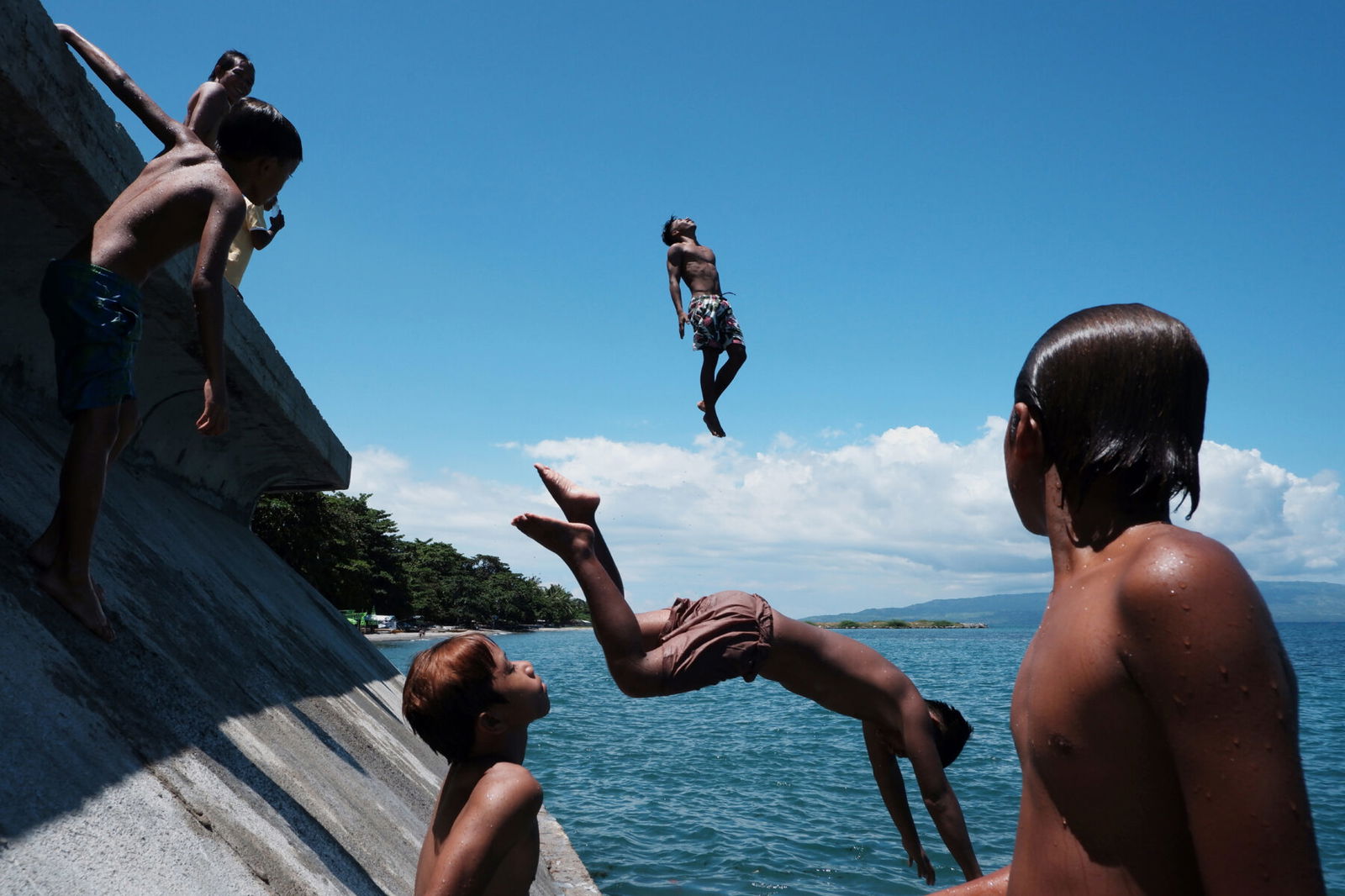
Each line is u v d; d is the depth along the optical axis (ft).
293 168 12.70
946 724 10.87
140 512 20.54
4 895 5.93
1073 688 3.76
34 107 13.89
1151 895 3.59
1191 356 4.08
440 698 7.88
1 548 11.00
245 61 18.88
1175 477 3.92
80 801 7.61
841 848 33.63
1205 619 3.38
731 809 40.83
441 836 7.87
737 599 10.11
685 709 93.35
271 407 27.43
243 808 9.98
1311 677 157.99
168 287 19.81
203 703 12.34
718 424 22.12
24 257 17.02
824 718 84.23
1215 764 3.31
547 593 546.26
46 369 19.19
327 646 26.58
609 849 33.17
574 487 9.80
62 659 9.82
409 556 340.18
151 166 11.85
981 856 32.83
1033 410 4.32
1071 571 4.11
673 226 23.24
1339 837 35.17
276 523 139.64
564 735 68.23
